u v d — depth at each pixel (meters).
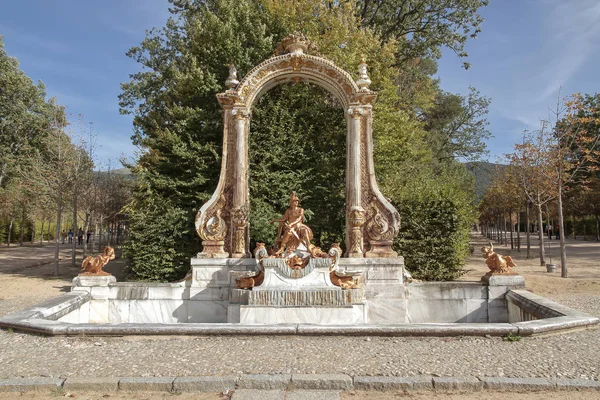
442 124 42.38
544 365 6.09
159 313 11.86
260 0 20.11
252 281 10.73
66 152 23.67
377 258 12.16
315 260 10.52
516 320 10.74
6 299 13.48
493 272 11.86
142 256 15.26
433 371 5.86
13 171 39.97
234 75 13.55
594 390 5.33
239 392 5.42
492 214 49.28
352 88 12.84
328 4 23.80
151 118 24.88
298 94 16.62
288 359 6.46
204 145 16.73
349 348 7.02
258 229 14.43
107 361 6.48
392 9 28.62
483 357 6.49
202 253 12.39
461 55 28.72
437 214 16.64
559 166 21.98
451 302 11.80
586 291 14.73
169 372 5.95
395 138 19.02
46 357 6.70
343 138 16.23
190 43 21.86
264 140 15.98
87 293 11.45
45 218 50.00
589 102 36.66
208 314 11.92
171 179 16.47
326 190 15.30
